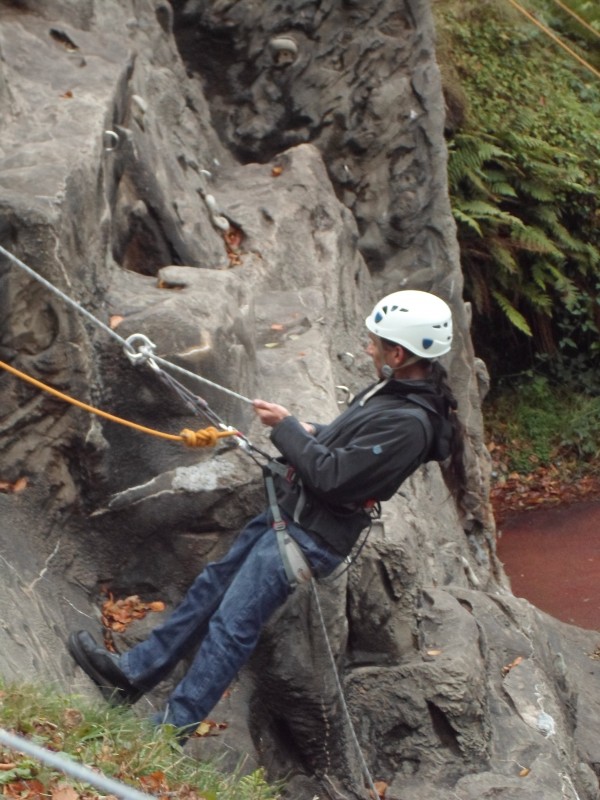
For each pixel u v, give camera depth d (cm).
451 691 527
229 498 517
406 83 841
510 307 1188
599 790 577
